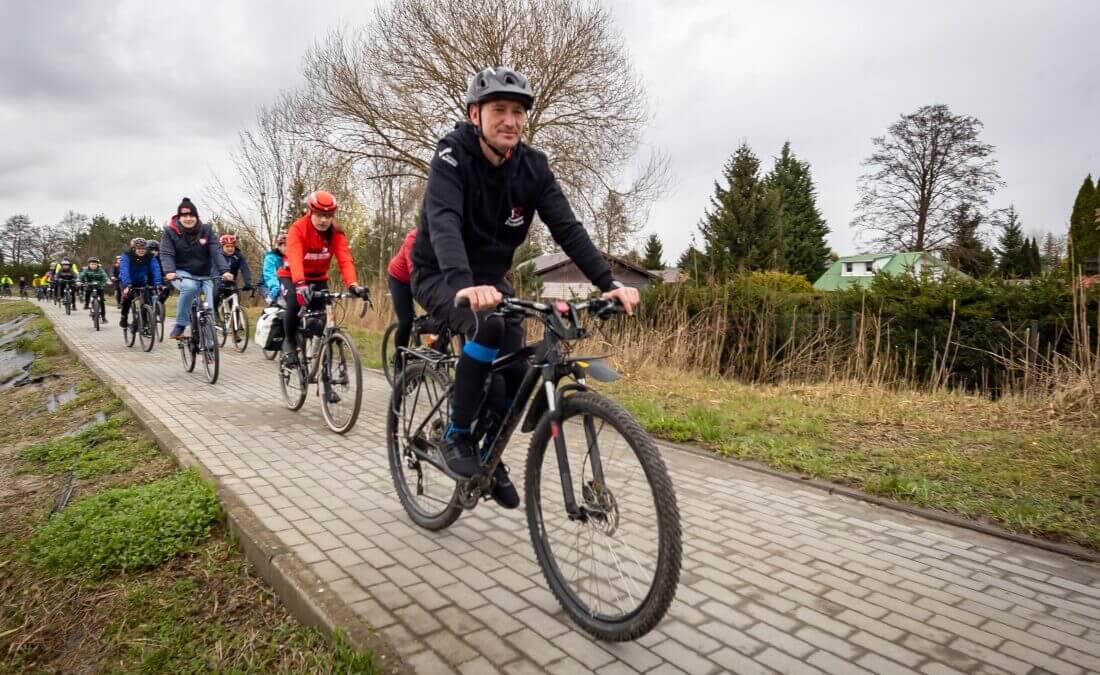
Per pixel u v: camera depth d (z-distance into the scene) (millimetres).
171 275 8102
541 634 2506
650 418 5727
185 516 3488
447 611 2648
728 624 2604
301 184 24547
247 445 5027
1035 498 3896
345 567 3008
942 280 9266
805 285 21875
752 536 3469
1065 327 7613
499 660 2330
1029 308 8312
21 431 6512
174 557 3264
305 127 22359
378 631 2477
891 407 6402
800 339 9008
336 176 21984
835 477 4344
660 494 2205
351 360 5395
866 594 2855
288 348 6117
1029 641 2502
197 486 3857
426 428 3494
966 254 32250
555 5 20219
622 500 2367
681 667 2316
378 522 3570
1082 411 5988
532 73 20594
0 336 16688
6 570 3426
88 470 4688
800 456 4762
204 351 7922
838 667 2328
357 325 14227
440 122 21344
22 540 3775
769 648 2441
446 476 3330
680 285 9906
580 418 2553
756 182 37000
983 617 2676
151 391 7102
